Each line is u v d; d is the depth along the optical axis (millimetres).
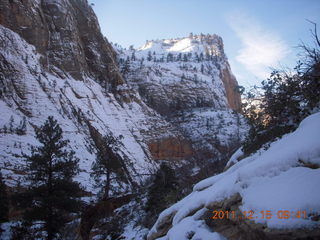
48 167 21156
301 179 2939
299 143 3410
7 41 69125
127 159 59938
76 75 84188
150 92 130500
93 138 63156
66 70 83375
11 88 60656
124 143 69062
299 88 5777
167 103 127625
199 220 4664
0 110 53344
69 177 21688
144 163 66500
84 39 104250
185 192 11336
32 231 19578
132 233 13883
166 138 80812
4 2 77000
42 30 83812
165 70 155500
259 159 4047
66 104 66812
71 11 104375
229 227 3920
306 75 5605
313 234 2434
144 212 15828
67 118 62812
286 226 2609
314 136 3291
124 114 85000
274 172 3432
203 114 103750
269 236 2719
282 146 3920
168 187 15039
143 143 76438
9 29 74438
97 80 97000
